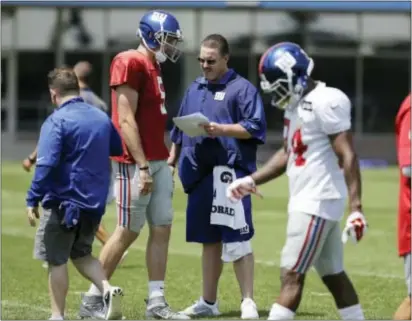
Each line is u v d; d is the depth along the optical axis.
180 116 33.84
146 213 32.97
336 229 27.20
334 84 123.56
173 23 32.53
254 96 32.94
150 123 32.50
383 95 124.19
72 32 121.56
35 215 29.80
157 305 32.47
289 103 26.62
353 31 123.12
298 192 26.45
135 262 46.34
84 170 29.62
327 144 26.25
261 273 43.62
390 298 37.28
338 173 26.36
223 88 33.22
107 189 30.11
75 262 30.73
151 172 32.53
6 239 54.06
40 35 121.56
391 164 122.88
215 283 33.53
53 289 30.06
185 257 48.31
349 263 46.78
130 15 120.94
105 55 121.44
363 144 123.62
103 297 30.52
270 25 121.31
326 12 121.50
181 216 63.94
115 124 32.50
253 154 33.41
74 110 29.77
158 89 32.59
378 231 58.47
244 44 120.88
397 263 46.81
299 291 26.55
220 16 120.38
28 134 121.62
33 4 119.69
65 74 30.05
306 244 26.27
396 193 82.38
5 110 121.75
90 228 30.28
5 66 121.81
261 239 55.19
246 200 32.97
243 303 32.72
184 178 33.69
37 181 29.33
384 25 123.25
